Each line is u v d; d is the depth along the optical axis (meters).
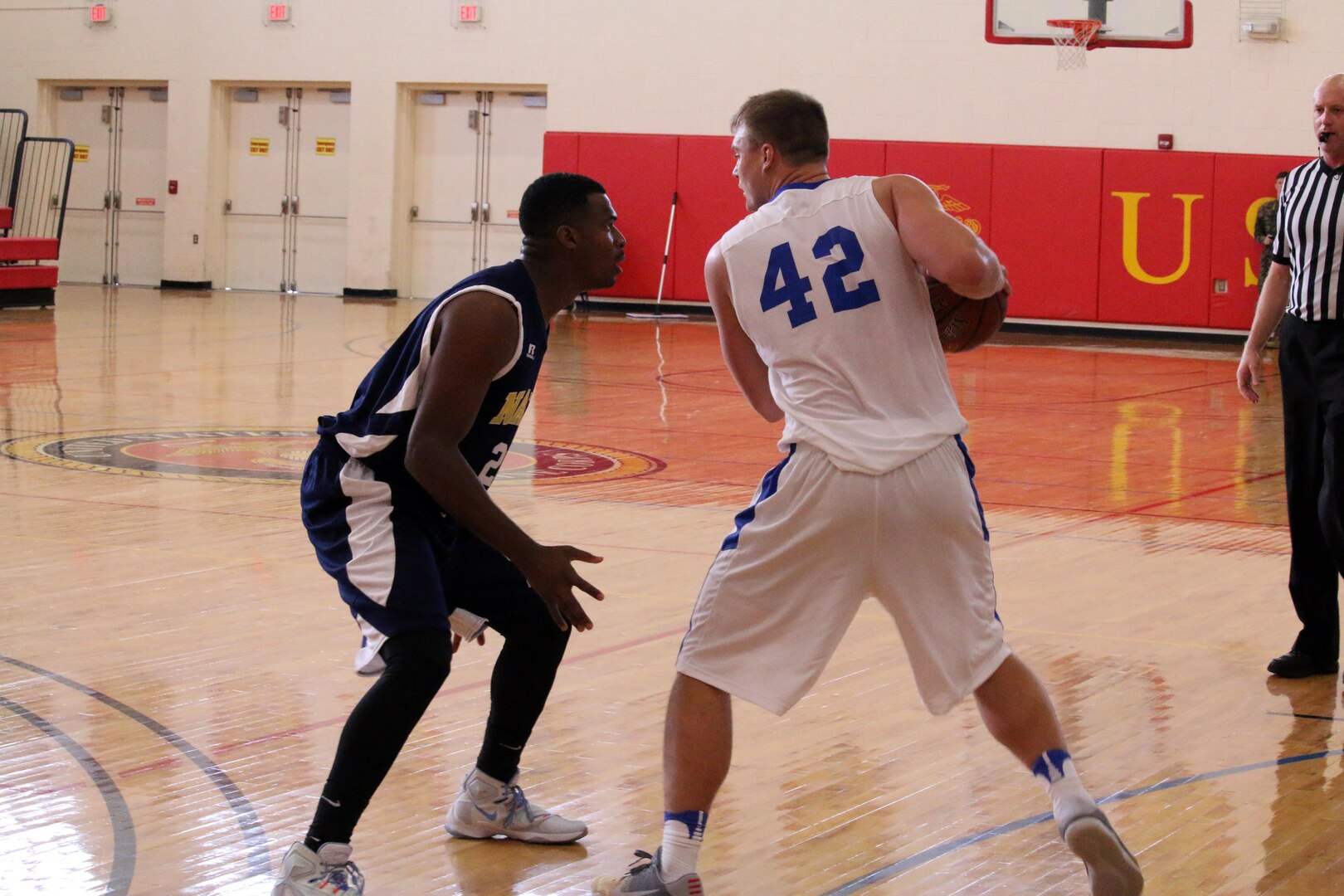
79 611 8.14
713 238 36.66
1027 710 4.56
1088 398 21.58
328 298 39.50
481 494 4.46
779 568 4.46
